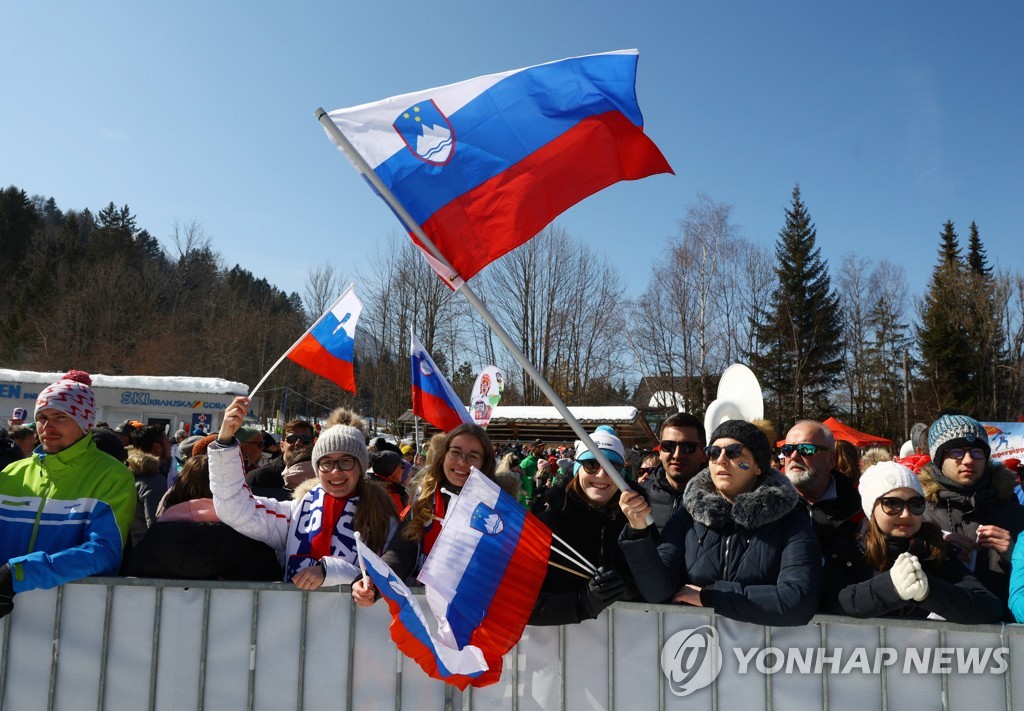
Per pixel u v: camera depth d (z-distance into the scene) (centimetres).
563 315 3878
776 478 279
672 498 385
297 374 5075
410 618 262
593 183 315
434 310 3853
